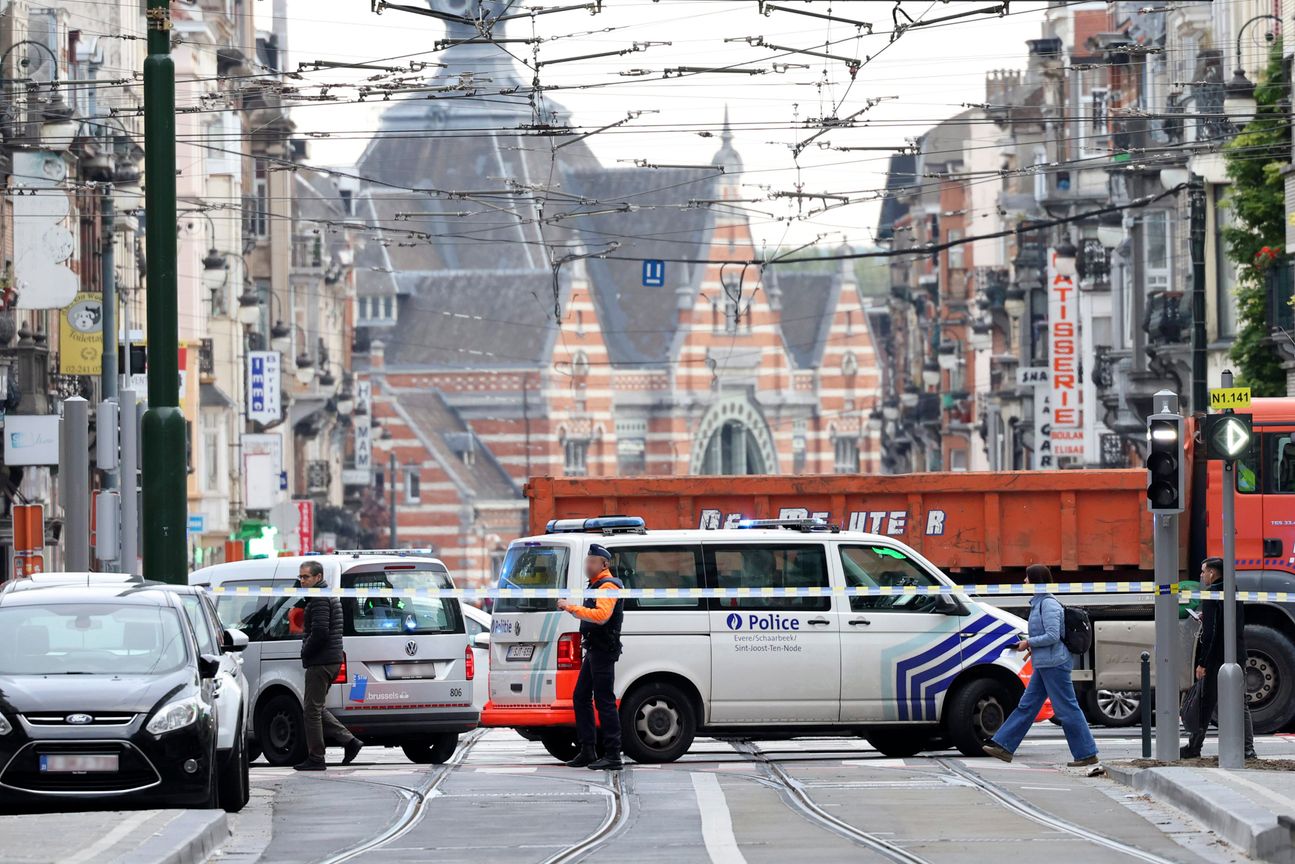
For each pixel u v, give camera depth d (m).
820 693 76.31
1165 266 190.25
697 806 59.88
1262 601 86.31
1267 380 145.88
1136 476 95.25
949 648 77.19
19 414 142.62
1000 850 49.56
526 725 75.94
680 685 75.94
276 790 67.94
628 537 76.62
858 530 96.94
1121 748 80.75
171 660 58.16
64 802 55.00
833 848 50.12
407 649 79.88
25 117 150.88
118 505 92.94
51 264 146.12
